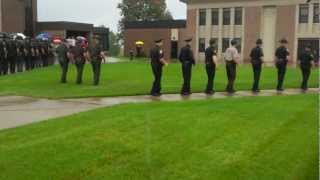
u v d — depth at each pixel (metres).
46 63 35.62
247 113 11.49
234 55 18.06
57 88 19.36
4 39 27.55
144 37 74.62
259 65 18.81
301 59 20.09
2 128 10.21
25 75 26.39
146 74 28.55
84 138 8.73
